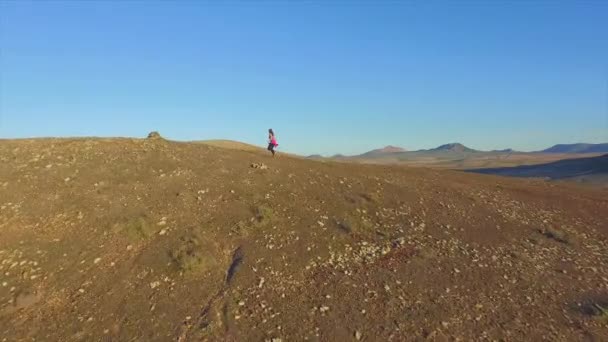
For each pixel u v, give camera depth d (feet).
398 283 35.14
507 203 57.16
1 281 32.94
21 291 32.19
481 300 33.55
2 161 49.90
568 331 30.42
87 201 43.19
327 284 34.78
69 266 34.99
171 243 38.47
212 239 39.93
